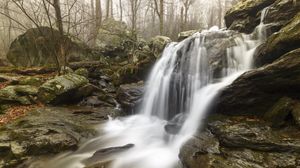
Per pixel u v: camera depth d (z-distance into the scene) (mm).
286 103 5566
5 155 5602
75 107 9203
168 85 9281
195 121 6988
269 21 9164
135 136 7113
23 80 10375
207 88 7590
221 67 8156
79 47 14680
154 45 14883
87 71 12102
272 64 5789
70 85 9352
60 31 11992
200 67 8766
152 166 5543
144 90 9758
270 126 5539
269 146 4719
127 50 16328
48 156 5770
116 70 13141
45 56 14531
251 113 6348
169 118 8609
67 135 6445
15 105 8664
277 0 9453
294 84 5570
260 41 8508
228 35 9391
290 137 4902
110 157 5910
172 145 6352
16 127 6652
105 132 7309
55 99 9039
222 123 6070
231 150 4906
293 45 6355
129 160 5785
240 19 11008
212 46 8898
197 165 4664
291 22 6949
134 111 9039
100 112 8875
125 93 9727
